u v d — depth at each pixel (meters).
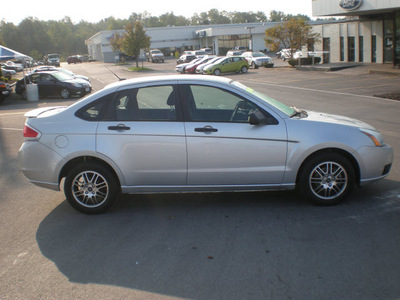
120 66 59.97
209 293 3.24
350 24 34.91
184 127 4.77
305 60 36.78
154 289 3.34
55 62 72.75
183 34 77.44
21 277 3.62
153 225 4.66
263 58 39.41
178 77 5.05
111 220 4.87
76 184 4.99
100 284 3.45
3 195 6.01
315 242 4.05
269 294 3.20
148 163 4.83
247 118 4.83
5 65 57.62
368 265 3.57
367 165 4.86
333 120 5.02
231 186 4.91
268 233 4.30
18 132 11.64
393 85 19.81
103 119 4.88
